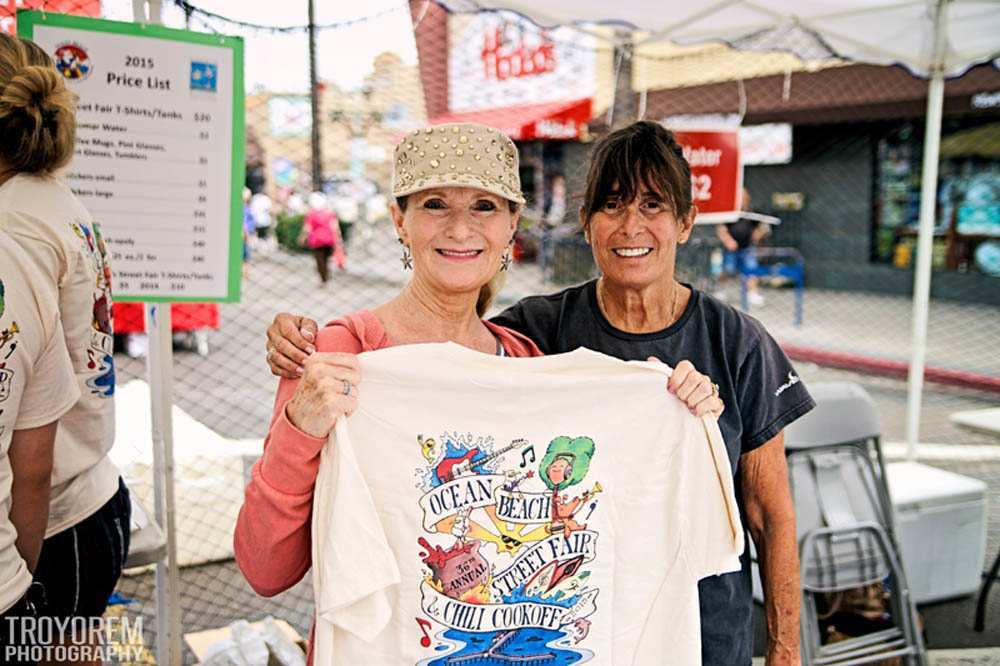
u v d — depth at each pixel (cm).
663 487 178
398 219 185
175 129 269
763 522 213
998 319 1241
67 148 189
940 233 1405
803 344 1108
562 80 1009
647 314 209
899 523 413
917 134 1407
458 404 166
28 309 171
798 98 1227
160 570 297
